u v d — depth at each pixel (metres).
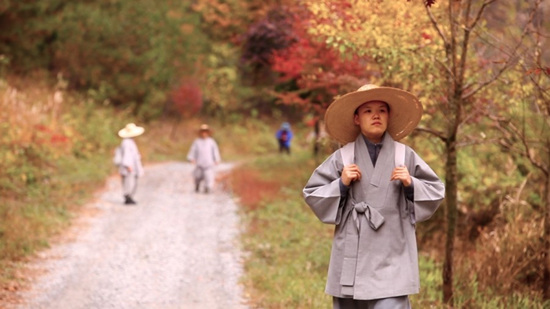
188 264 8.80
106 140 23.83
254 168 20.25
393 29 6.41
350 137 4.35
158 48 31.23
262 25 15.36
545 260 6.77
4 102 16.91
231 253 9.45
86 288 7.53
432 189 4.08
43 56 28.86
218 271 8.42
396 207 4.11
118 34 29.73
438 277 7.57
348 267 4.10
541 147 7.74
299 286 7.25
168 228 11.41
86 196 14.33
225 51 36.75
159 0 31.89
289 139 28.80
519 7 7.09
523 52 6.18
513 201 8.23
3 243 9.08
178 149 30.33
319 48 9.74
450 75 6.50
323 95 12.01
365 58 7.10
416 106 4.19
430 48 6.40
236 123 37.94
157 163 25.55
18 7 27.45
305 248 9.29
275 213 11.95
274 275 7.85
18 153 14.97
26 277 7.84
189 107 32.97
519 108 7.23
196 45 33.97
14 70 27.67
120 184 17.14
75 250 9.48
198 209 13.59
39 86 26.20
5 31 27.73
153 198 15.09
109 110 28.22
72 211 12.56
